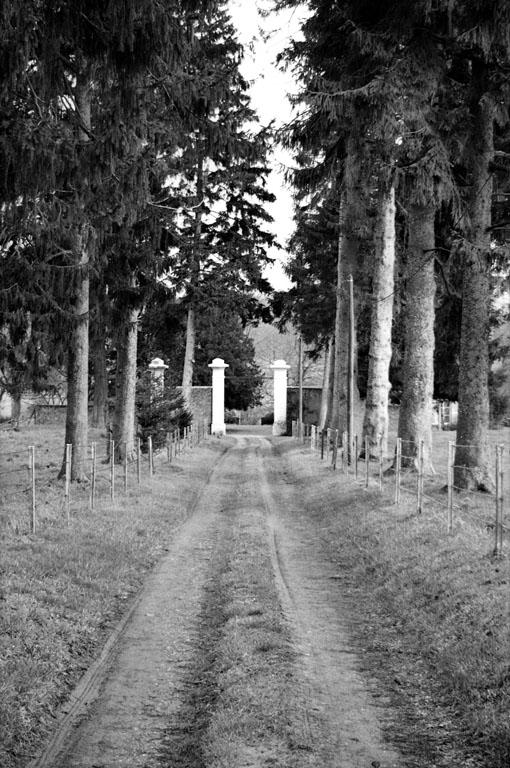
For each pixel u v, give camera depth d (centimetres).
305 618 857
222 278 3538
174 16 1005
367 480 1758
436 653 717
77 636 757
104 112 1179
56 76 1012
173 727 577
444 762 519
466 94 1570
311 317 3375
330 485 1947
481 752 532
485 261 1507
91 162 1127
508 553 943
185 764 518
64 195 1396
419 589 909
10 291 1460
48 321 1605
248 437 4766
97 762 520
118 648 753
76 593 880
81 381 1811
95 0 924
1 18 886
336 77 1730
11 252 1493
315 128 1739
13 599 782
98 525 1294
